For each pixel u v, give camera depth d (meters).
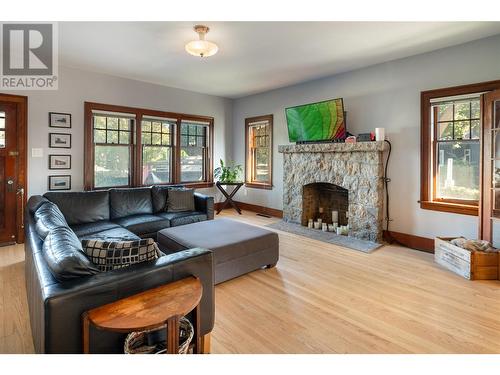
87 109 4.62
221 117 6.62
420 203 3.88
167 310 1.37
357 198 4.34
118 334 1.46
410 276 3.03
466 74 3.45
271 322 2.19
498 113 3.02
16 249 3.86
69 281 1.42
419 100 3.85
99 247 1.67
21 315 2.26
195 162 6.30
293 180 5.33
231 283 2.87
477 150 3.47
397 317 2.25
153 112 5.43
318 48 3.64
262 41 3.42
